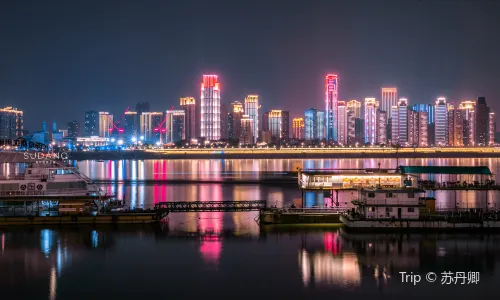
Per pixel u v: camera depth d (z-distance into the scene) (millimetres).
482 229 106250
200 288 78000
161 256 93188
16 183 116562
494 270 84875
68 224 115438
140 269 86125
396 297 74688
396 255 92438
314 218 117562
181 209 122562
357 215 110250
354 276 82625
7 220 114000
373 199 107750
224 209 123000
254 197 178375
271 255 93312
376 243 99875
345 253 93875
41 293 76188
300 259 90938
